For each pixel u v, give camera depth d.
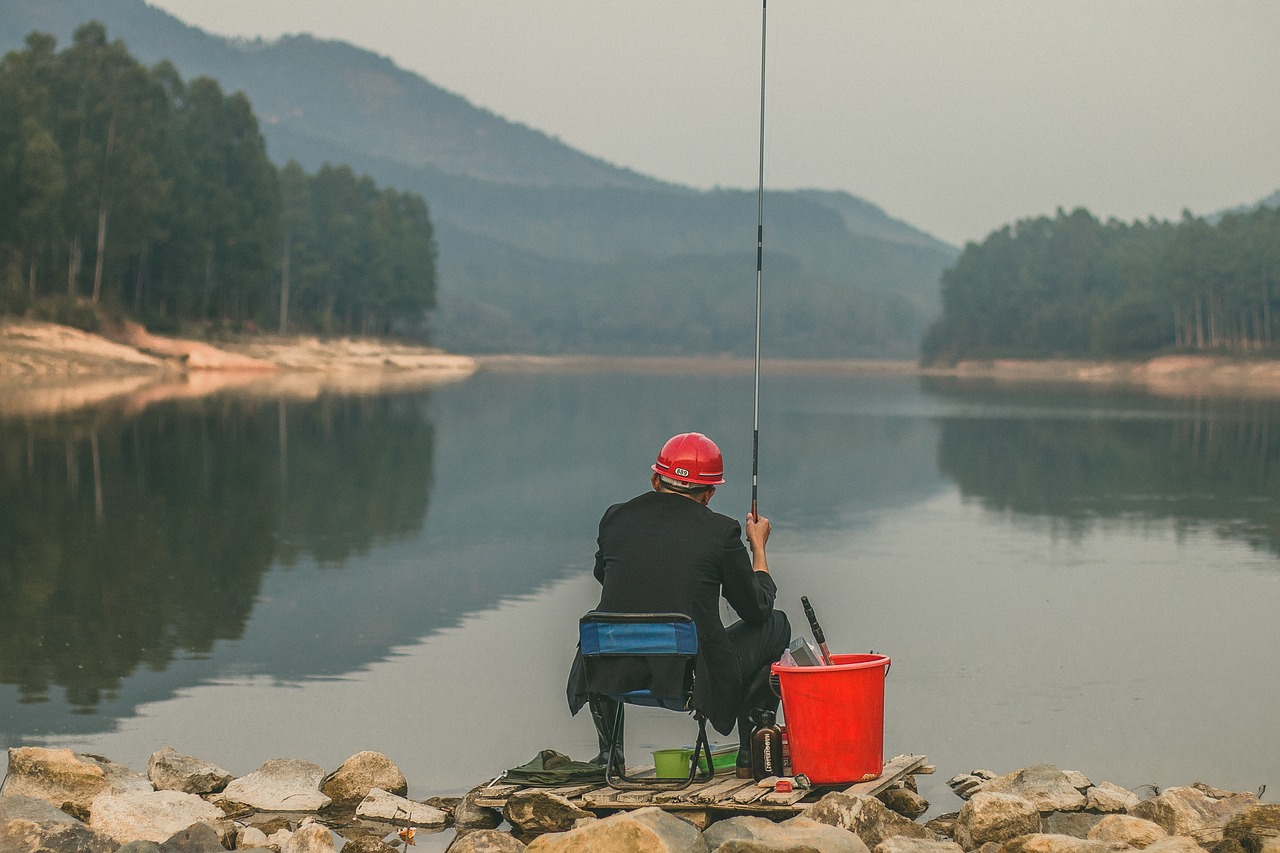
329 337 140.62
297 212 138.25
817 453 28.30
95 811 5.29
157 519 15.80
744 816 5.16
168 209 101.69
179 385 57.97
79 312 80.06
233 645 9.18
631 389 71.75
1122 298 179.75
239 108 116.19
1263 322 159.62
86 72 93.19
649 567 5.65
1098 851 4.71
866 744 5.75
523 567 12.73
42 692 7.80
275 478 20.78
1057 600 11.25
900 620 10.34
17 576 11.84
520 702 7.68
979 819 5.24
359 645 9.21
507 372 122.56
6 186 79.94
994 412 49.12
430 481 20.94
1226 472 24.28
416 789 6.12
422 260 176.25
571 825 5.48
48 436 27.16
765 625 6.09
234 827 5.29
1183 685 8.16
